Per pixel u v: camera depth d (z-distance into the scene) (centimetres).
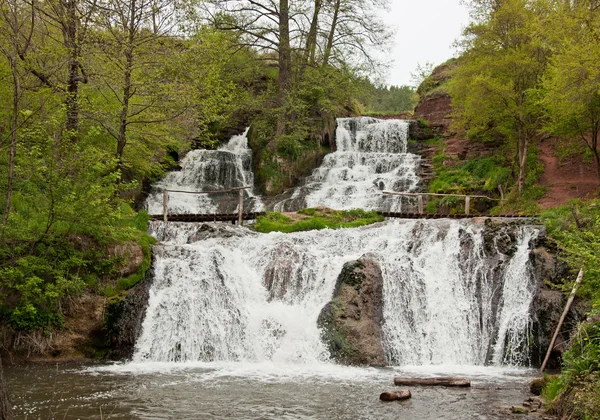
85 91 2058
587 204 1994
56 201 1480
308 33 3403
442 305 1656
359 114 4462
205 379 1228
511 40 2620
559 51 2238
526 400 1029
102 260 1550
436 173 3064
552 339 1391
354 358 1455
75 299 1487
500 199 2559
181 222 2150
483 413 956
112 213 1539
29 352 1417
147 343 1520
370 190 2970
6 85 1708
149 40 1956
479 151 3109
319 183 3134
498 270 1688
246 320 1570
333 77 3378
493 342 1580
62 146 1591
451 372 1380
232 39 3284
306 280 1677
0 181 1541
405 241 1858
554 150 2819
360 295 1564
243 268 1741
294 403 1023
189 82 2061
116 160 1600
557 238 1681
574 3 2331
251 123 3556
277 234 2002
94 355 1484
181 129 2306
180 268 1678
